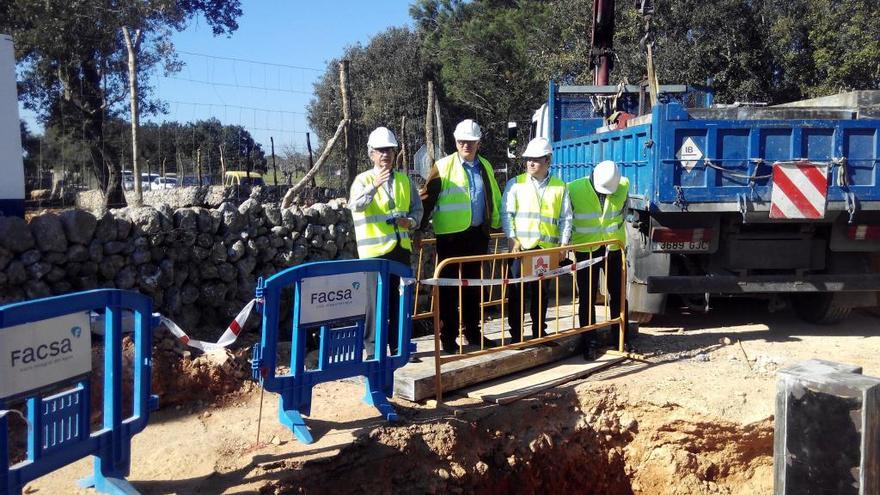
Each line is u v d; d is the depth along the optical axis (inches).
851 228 285.4
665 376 253.0
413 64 1233.4
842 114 284.7
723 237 292.4
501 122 1133.1
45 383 139.9
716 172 271.7
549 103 418.6
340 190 493.4
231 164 872.3
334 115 1186.6
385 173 216.7
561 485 231.0
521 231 250.2
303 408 196.5
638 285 306.8
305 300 188.2
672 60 823.1
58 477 173.3
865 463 159.6
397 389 227.6
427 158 422.6
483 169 247.4
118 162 647.1
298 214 308.3
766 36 848.3
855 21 784.9
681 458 236.5
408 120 1107.3
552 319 315.0
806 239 294.7
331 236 318.0
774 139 271.3
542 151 245.6
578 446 233.9
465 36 1183.6
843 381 162.2
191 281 274.1
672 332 319.6
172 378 226.2
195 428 207.2
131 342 231.1
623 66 810.8
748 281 286.7
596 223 265.3
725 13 827.4
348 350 202.8
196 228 273.4
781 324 333.4
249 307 183.0
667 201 271.4
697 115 279.6
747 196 272.1
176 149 846.5
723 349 287.7
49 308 138.6
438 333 220.8
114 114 667.4
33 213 581.9
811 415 165.8
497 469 216.1
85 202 650.2
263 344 182.4
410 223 226.1
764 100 879.7
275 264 300.0
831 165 271.9
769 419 228.5
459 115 1237.7
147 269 257.9
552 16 954.1
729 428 230.8
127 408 217.0
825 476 164.7
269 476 175.6
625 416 241.4
